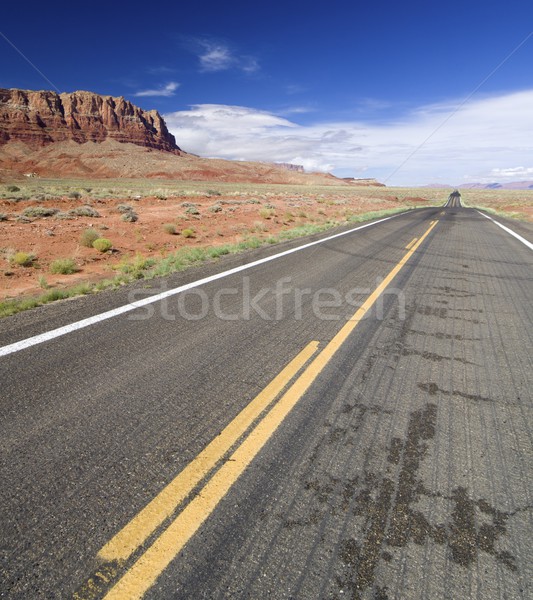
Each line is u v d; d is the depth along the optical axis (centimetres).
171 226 1483
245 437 274
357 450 263
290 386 346
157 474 237
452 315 557
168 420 293
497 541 195
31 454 254
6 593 166
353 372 376
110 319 517
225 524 202
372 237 1426
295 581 174
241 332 478
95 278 860
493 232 1680
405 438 277
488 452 265
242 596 167
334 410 310
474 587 172
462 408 318
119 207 1986
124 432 278
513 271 874
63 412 301
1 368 371
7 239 1173
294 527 202
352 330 490
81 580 172
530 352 432
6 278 837
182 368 379
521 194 10281
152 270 830
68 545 189
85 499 218
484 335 481
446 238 1448
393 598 168
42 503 214
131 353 412
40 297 619
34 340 441
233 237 1484
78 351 414
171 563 181
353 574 178
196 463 247
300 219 2250
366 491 227
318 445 267
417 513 212
